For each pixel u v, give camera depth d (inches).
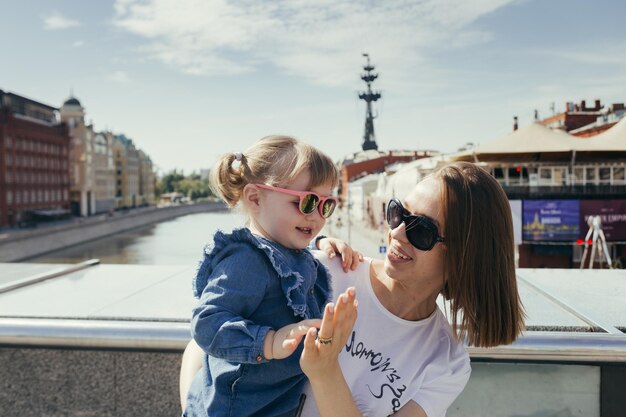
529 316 70.8
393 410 49.7
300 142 51.9
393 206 51.8
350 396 40.6
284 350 40.1
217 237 48.0
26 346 69.6
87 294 85.1
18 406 72.9
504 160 837.2
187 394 50.4
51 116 2992.1
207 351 42.7
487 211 48.0
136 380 70.8
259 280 45.8
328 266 58.1
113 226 2632.9
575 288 89.3
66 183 2920.8
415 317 53.3
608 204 794.2
